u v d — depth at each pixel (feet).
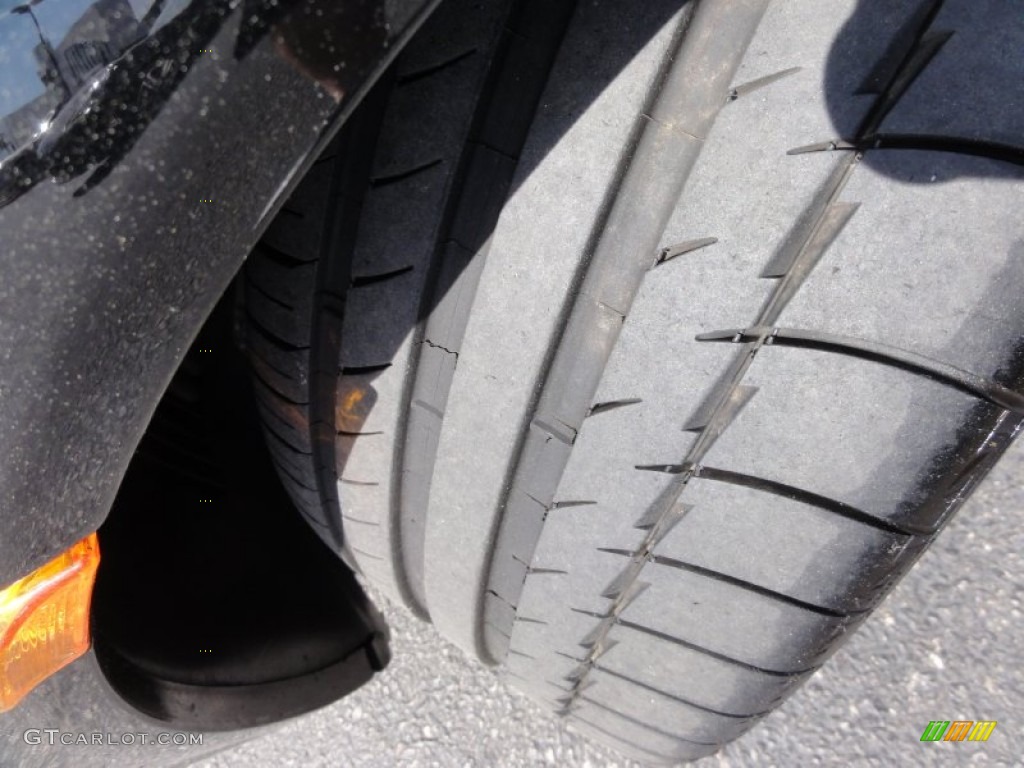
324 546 5.21
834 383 2.58
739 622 3.19
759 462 2.77
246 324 3.90
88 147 2.02
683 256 2.67
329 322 3.42
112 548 4.29
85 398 2.30
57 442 2.34
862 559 2.83
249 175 2.17
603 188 2.72
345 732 5.62
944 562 5.14
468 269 3.04
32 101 2.02
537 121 2.77
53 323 2.18
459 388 3.26
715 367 2.72
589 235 2.78
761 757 4.91
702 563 3.09
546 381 3.07
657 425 2.88
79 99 1.99
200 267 2.25
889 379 2.51
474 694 5.47
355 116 2.96
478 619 4.18
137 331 2.26
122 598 4.03
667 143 2.64
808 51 2.45
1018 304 2.35
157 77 1.98
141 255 2.14
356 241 3.18
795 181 2.48
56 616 2.79
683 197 2.64
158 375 2.38
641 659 3.58
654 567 3.19
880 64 2.37
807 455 2.70
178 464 4.95
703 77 2.58
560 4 2.67
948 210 2.34
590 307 2.88
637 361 2.84
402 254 3.12
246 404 5.16
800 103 2.46
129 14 1.96
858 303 2.48
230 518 4.94
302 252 3.28
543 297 2.92
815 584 2.95
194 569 4.58
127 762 3.76
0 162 2.04
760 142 2.52
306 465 4.06
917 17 2.34
